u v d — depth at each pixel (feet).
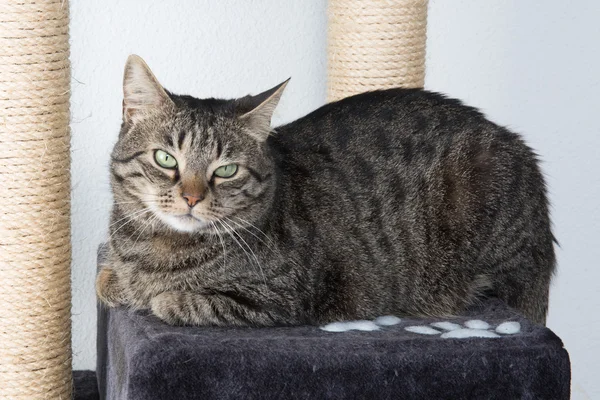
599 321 16.11
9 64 10.18
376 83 13.25
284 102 14.67
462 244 11.01
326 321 10.30
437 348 8.85
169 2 13.93
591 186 15.65
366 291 10.60
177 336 8.82
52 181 10.73
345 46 13.25
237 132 9.93
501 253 11.10
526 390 8.86
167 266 10.02
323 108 11.72
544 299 11.51
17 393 11.06
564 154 15.53
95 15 13.74
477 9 14.79
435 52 14.90
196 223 9.70
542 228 11.31
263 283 9.90
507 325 9.64
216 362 8.51
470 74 15.07
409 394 8.77
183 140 9.69
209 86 14.40
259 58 14.43
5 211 10.52
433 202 11.03
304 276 10.13
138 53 14.03
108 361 10.61
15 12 10.06
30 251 10.71
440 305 10.96
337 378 8.68
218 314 9.60
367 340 8.99
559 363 8.86
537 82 15.21
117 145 10.16
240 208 9.93
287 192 10.45
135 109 10.03
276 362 8.60
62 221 11.00
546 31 15.02
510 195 11.05
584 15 15.01
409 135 11.29
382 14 12.97
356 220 10.68
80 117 14.06
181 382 8.46
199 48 14.21
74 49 13.82
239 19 14.21
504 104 15.26
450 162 11.12
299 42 14.49
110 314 10.48
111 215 10.57
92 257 14.43
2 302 10.75
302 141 11.14
